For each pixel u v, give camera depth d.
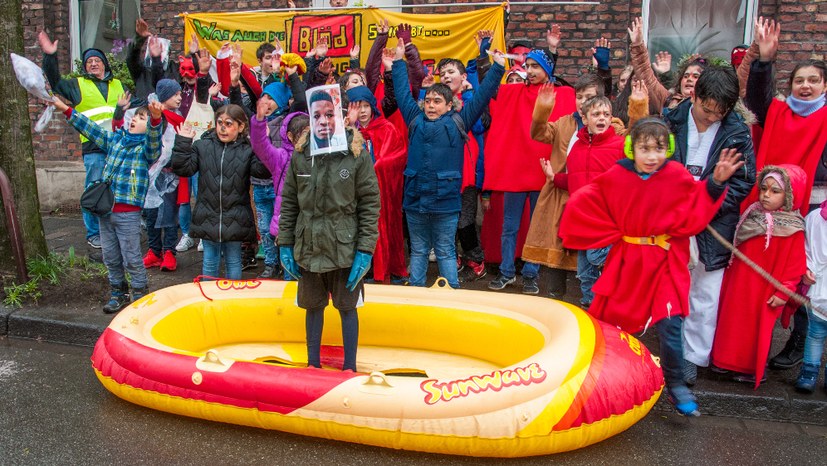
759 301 3.97
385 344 4.59
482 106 4.96
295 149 3.85
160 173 6.02
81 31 9.03
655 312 3.71
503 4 6.80
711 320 4.05
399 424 3.24
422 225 5.05
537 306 4.22
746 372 4.07
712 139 4.00
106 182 4.96
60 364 4.51
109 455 3.35
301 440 3.52
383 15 7.01
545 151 5.45
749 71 4.36
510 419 3.20
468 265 6.17
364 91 5.24
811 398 3.92
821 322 3.90
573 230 3.90
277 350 4.57
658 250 3.72
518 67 5.95
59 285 5.35
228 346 4.62
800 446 3.61
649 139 3.55
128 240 5.06
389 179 5.31
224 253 5.16
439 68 5.53
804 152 4.23
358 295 3.95
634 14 7.57
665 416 3.93
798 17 7.12
